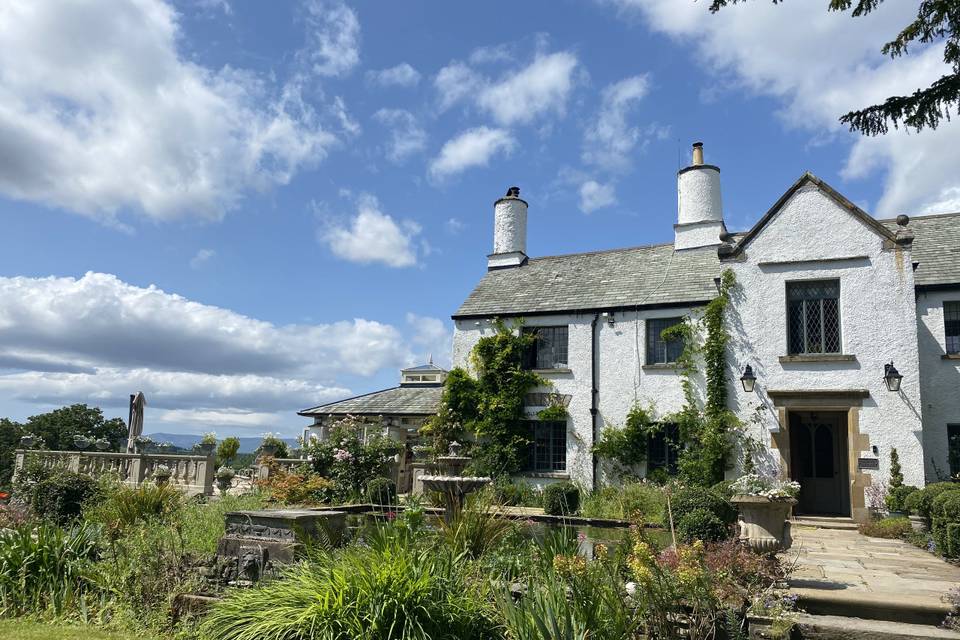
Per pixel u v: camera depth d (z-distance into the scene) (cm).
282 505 1345
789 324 1703
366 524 916
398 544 669
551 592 581
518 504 1872
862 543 1211
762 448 1655
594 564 640
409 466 2162
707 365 1764
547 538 789
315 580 634
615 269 2205
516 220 2502
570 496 1569
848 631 589
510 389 2052
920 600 666
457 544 782
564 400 2005
